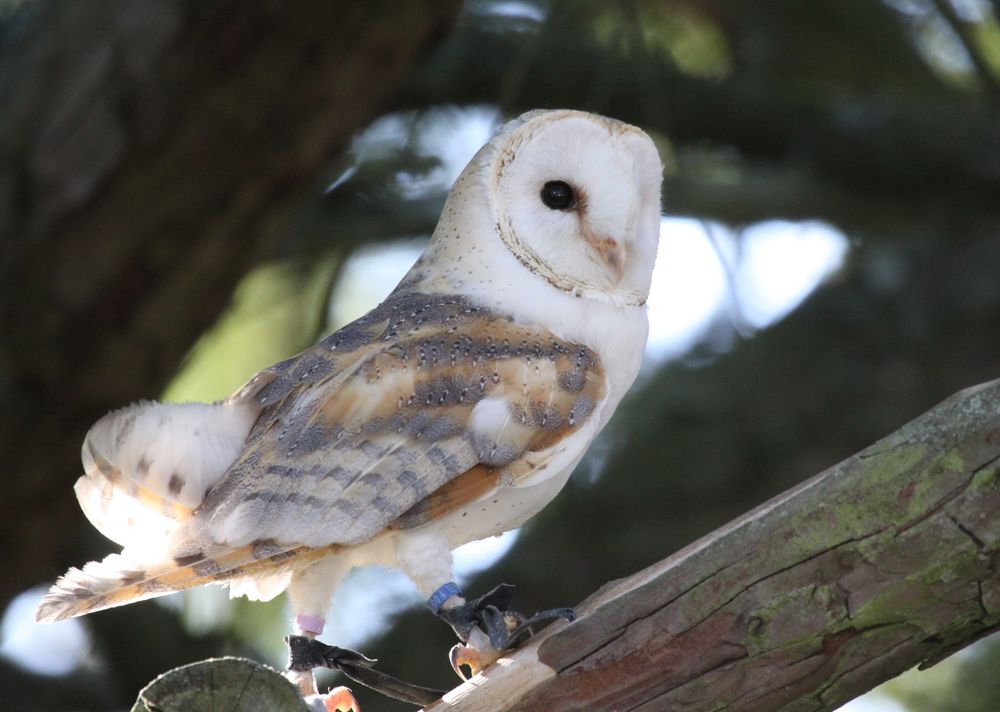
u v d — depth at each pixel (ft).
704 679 19.70
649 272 28.63
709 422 45.88
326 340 26.37
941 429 18.70
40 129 35.01
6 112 35.35
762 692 19.58
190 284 36.11
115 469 24.30
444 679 41.93
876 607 18.80
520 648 21.27
